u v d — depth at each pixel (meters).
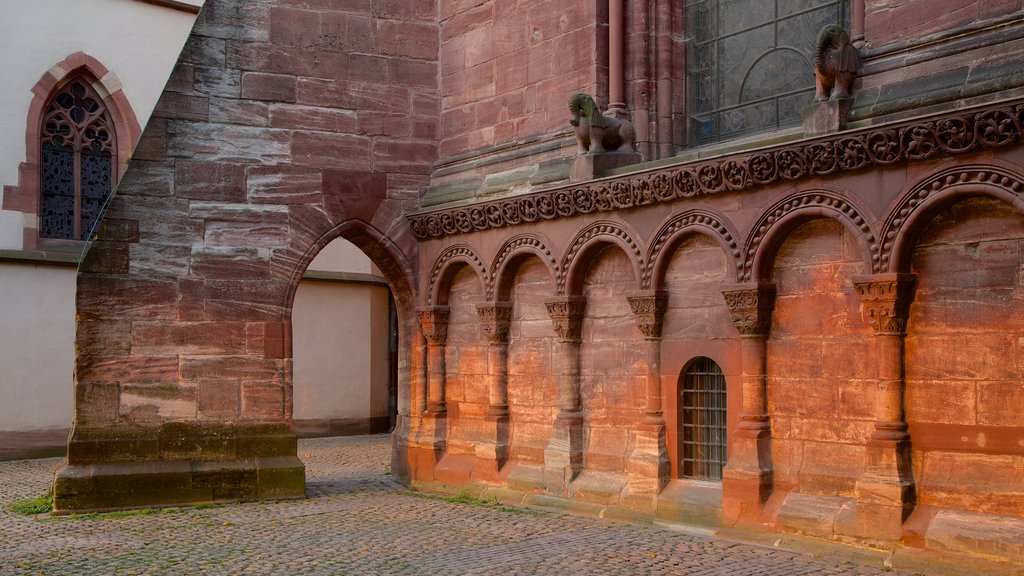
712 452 11.96
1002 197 9.16
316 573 9.51
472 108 15.36
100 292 13.66
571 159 13.59
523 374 14.29
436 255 15.42
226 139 14.51
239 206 14.53
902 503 9.78
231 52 14.60
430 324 15.47
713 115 13.00
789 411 11.05
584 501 13.02
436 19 16.02
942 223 9.79
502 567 9.70
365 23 15.50
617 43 13.24
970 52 9.77
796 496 10.85
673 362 12.27
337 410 24.81
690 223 11.91
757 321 11.17
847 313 10.55
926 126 9.52
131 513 13.15
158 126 14.10
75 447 13.34
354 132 15.35
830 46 10.53
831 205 10.50
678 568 9.65
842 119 10.40
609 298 13.12
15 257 20.16
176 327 14.05
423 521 12.40
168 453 13.84
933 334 9.84
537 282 14.10
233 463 14.15
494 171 14.82
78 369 13.49
